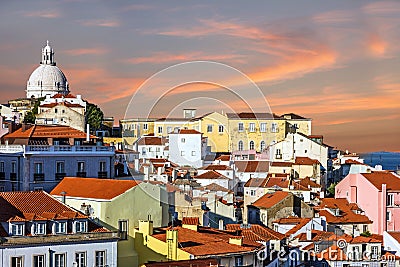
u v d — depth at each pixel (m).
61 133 118.69
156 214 94.06
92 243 81.56
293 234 125.62
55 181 111.19
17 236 77.00
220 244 89.94
